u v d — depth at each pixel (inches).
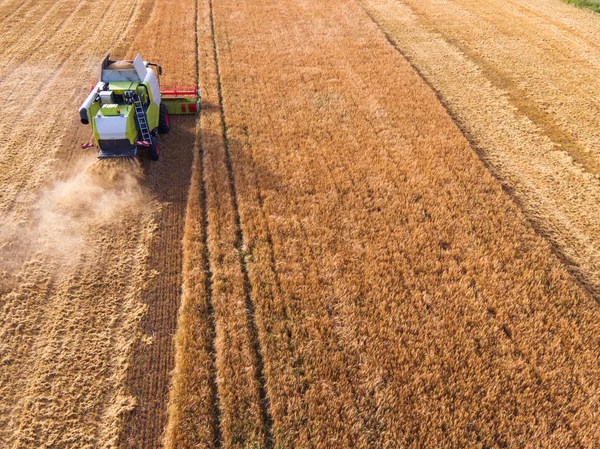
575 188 497.0
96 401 294.4
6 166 498.9
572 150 559.5
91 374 308.7
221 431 277.6
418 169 501.0
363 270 379.6
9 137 548.4
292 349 320.5
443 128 579.2
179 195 471.2
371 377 300.8
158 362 319.0
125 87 478.6
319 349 316.2
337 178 484.1
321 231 418.0
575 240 431.5
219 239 410.9
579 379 302.7
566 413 283.4
